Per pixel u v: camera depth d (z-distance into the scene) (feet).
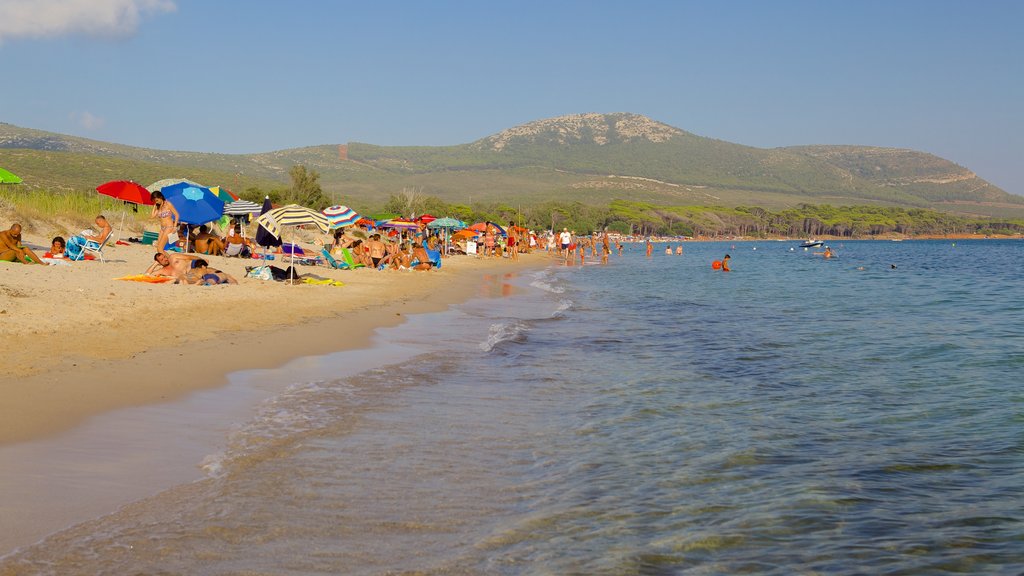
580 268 173.17
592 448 25.34
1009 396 34.94
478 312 67.21
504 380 36.86
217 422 25.93
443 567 15.65
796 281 132.36
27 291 45.11
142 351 35.55
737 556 16.79
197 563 15.16
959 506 20.15
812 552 17.04
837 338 56.03
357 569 15.30
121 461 21.09
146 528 16.76
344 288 75.36
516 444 25.58
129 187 79.36
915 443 26.58
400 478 21.35
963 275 156.66
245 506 18.48
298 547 16.26
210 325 44.65
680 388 36.27
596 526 18.34
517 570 15.67
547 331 57.06
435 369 38.73
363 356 40.91
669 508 19.72
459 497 20.04
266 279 73.41
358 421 27.50
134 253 82.43
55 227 91.66
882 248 446.19
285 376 34.27
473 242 187.32
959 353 48.70
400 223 155.43
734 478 22.39
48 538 15.89
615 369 41.22
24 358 31.27
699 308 79.87
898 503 20.38
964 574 15.99
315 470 21.62
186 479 20.17
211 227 110.11
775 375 40.27
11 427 23.04
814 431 28.14
